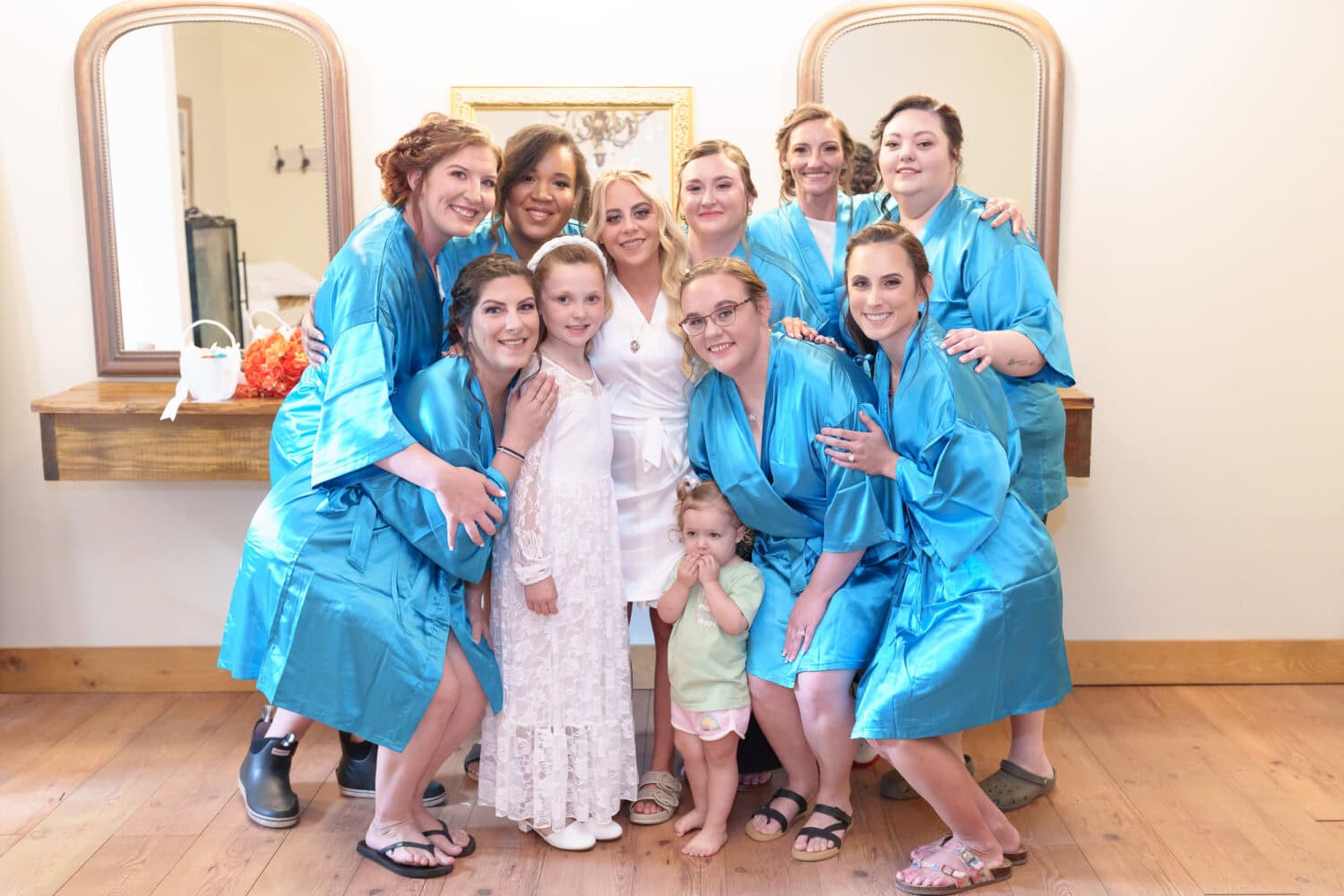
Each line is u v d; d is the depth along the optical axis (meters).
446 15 3.07
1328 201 3.15
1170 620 3.33
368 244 2.35
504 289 2.26
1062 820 2.56
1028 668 2.25
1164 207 3.15
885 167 2.60
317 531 2.28
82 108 3.06
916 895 2.26
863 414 2.34
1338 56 3.10
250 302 3.15
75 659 3.33
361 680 2.23
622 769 2.46
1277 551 3.30
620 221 2.41
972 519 2.23
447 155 2.34
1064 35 3.09
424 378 2.30
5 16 3.06
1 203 3.14
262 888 2.31
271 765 2.59
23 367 3.21
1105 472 3.26
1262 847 2.43
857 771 2.84
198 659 3.33
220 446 2.93
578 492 2.37
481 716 2.48
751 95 3.10
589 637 2.39
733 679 2.43
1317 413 3.24
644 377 2.47
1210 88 3.11
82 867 2.38
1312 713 3.13
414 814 2.45
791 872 2.36
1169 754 2.88
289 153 3.09
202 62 3.05
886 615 2.41
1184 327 3.20
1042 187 3.09
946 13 3.04
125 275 3.14
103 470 2.94
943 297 2.56
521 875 2.36
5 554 3.29
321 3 3.07
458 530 2.26
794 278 2.70
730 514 2.44
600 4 3.07
